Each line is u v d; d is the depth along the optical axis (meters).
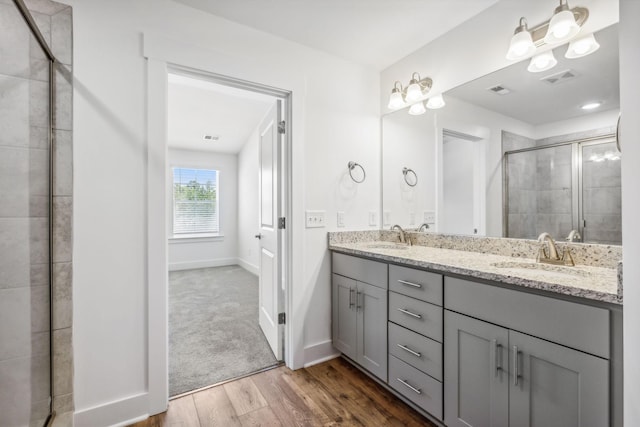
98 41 1.44
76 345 1.40
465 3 1.69
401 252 1.83
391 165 2.38
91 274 1.43
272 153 2.29
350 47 2.12
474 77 1.80
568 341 1.00
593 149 1.39
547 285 1.04
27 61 1.26
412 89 2.05
